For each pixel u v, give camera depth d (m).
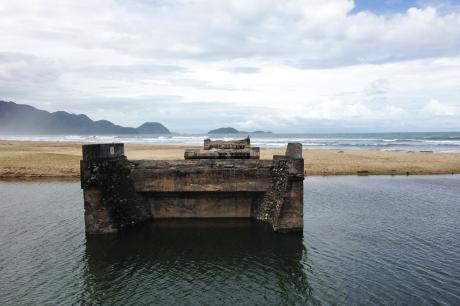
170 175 32.31
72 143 135.38
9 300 19.83
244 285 21.89
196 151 34.72
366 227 32.19
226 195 33.22
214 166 32.19
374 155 86.81
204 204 33.59
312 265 24.45
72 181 55.81
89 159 29.06
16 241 28.44
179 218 33.78
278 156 31.70
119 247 27.42
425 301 19.75
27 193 46.56
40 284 21.70
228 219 33.66
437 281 22.02
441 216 35.97
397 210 38.28
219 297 20.53
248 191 32.41
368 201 42.56
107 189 30.17
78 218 34.62
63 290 21.06
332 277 22.70
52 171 61.59
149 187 32.53
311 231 30.94
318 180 58.03
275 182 31.67
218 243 28.20
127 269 23.89
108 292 20.92
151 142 167.25
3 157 73.50
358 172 65.06
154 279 22.61
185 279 22.64
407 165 71.00
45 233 30.27
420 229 31.72
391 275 22.86
